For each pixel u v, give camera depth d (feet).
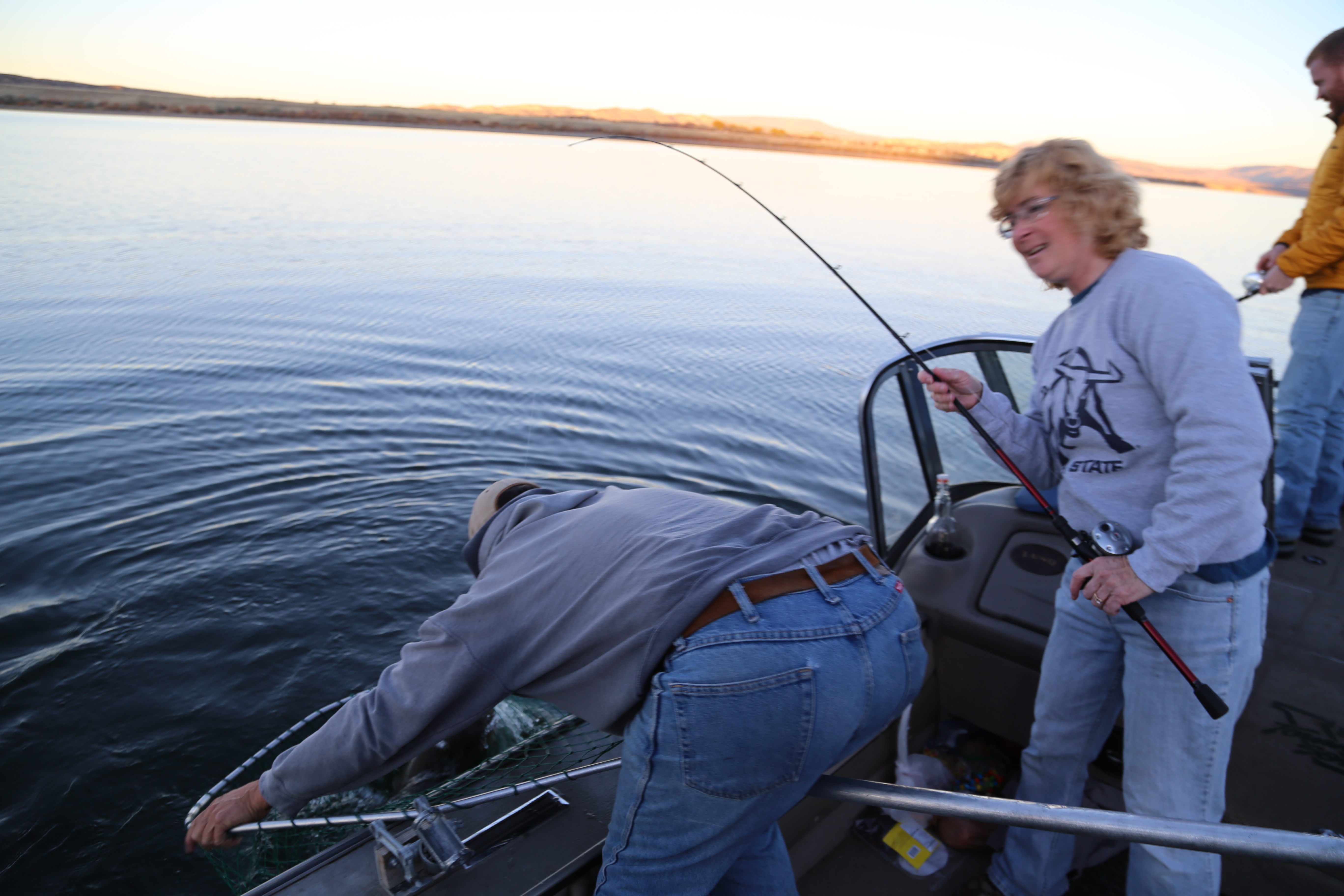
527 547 3.95
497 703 3.89
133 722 10.00
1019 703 7.16
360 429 20.88
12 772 9.15
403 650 3.91
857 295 6.05
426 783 7.72
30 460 17.88
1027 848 5.95
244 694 10.57
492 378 26.86
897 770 6.99
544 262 60.59
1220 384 3.98
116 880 7.85
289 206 94.22
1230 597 4.46
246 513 15.71
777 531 3.85
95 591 12.84
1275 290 9.29
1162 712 4.79
